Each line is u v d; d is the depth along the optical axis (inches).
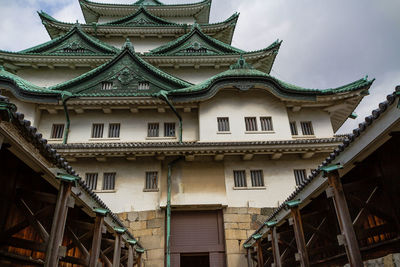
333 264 334.3
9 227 243.0
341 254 308.8
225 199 636.1
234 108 759.1
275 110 756.6
